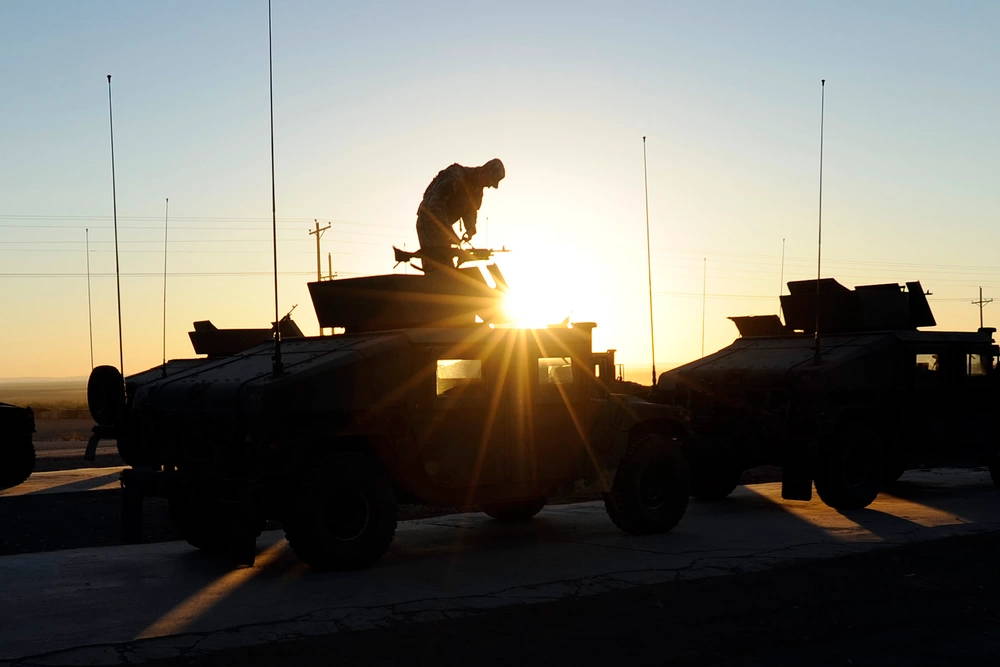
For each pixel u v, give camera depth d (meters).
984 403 16.69
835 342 15.50
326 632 7.60
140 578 9.71
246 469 9.63
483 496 10.94
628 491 11.97
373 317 11.30
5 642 7.32
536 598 8.73
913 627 7.73
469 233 12.36
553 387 11.45
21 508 15.33
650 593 8.91
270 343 12.21
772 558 10.61
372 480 10.03
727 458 14.84
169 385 10.81
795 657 6.93
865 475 14.76
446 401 10.67
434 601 8.59
